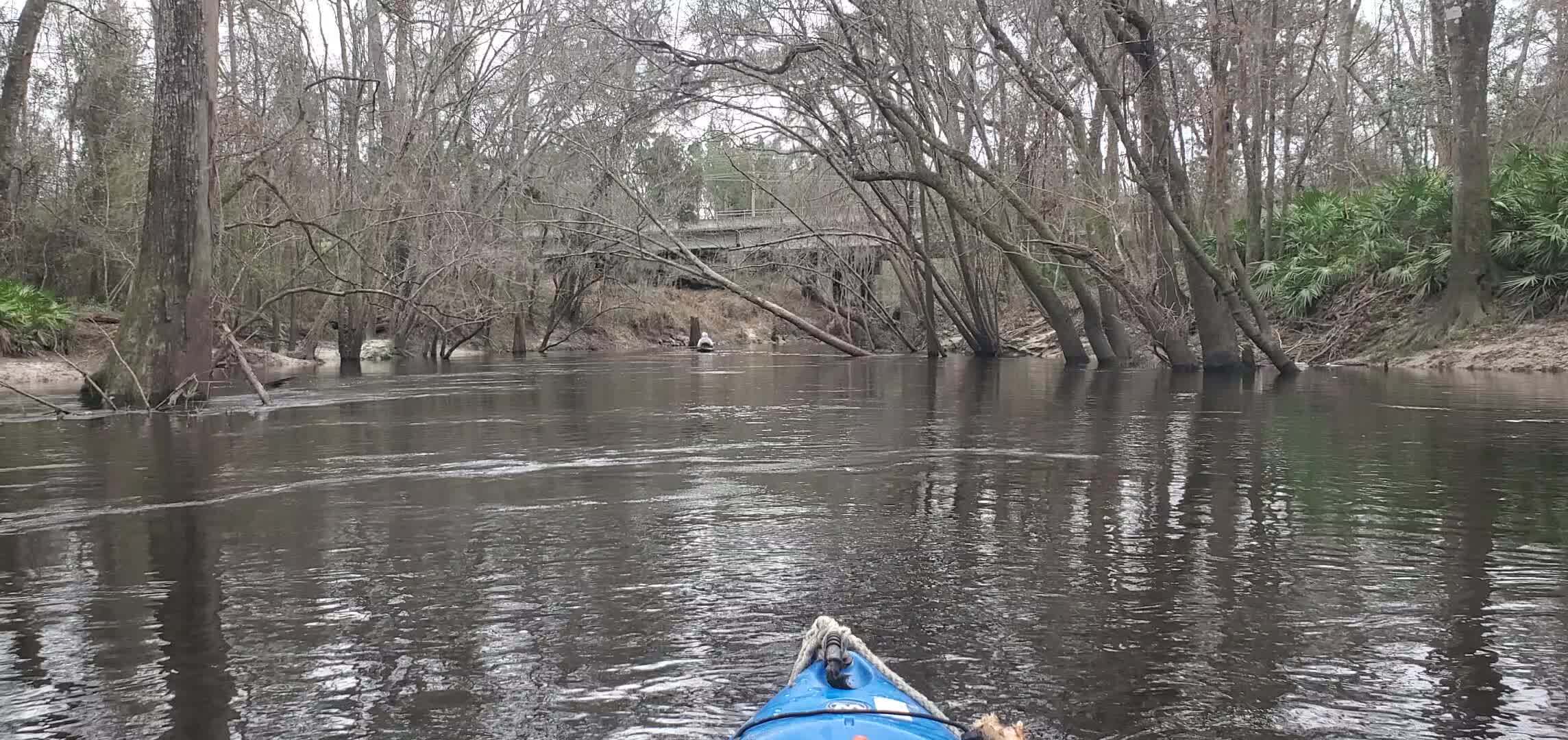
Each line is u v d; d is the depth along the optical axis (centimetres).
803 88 2458
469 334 3841
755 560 617
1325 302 2867
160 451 1110
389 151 3244
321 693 411
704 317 5872
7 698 406
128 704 399
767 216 3759
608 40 2775
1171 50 2323
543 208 3597
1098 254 2339
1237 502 782
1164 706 393
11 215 2973
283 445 1159
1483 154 2408
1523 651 450
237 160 2439
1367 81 3862
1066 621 493
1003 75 2497
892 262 3509
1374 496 802
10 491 861
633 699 404
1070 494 825
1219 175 2375
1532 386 1831
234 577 581
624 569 597
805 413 1509
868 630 482
